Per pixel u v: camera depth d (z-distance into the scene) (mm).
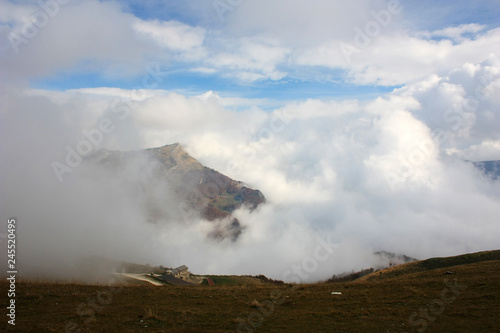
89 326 21859
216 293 33312
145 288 36000
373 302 27203
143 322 22859
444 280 33594
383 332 20094
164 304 28266
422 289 30672
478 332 19109
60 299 29266
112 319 23578
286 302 28422
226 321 23078
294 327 21641
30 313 24812
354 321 22422
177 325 22203
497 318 21094
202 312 25422
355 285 36062
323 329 21094
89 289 34594
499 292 26703
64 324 22188
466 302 25047
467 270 39750
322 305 27219
